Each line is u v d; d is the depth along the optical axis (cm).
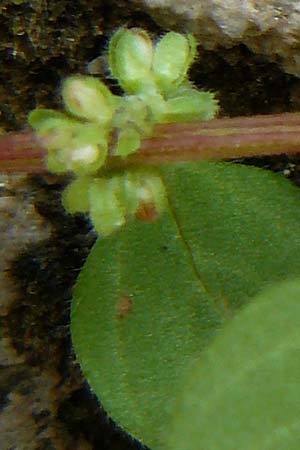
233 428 6
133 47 6
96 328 6
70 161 6
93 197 6
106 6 7
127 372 6
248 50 7
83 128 6
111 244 6
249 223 6
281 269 6
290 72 7
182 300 6
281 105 7
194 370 6
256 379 6
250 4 7
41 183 7
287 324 6
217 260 6
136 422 6
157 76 6
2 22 7
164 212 6
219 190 6
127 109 6
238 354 6
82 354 6
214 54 7
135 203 6
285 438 6
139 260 6
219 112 7
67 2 7
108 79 7
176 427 6
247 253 6
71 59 7
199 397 6
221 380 6
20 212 7
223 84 7
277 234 6
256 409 6
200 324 6
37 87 7
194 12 7
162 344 6
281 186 6
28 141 6
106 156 6
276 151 6
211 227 6
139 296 6
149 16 7
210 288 6
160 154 6
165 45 6
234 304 6
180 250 6
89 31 7
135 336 6
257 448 6
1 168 6
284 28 7
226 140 6
